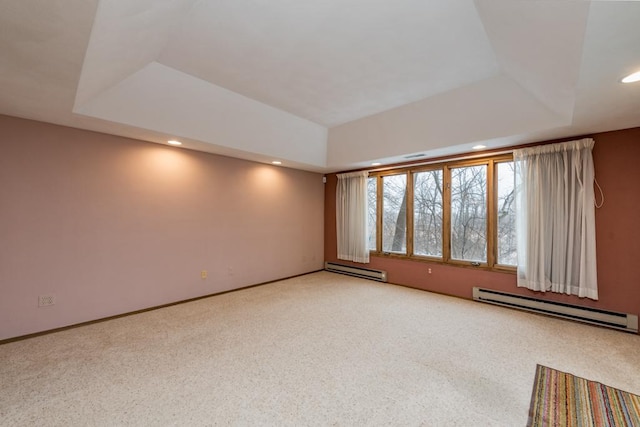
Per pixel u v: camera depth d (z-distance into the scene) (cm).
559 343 263
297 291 440
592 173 299
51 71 179
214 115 329
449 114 335
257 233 475
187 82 286
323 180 603
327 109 372
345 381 205
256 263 474
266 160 456
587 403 181
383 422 165
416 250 465
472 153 392
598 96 211
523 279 346
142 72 257
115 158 319
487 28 207
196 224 394
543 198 329
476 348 255
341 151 467
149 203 348
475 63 261
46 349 246
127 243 330
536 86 246
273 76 285
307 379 207
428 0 183
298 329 295
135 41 192
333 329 296
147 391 191
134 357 235
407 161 456
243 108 344
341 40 227
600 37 138
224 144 360
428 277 442
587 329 294
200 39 225
